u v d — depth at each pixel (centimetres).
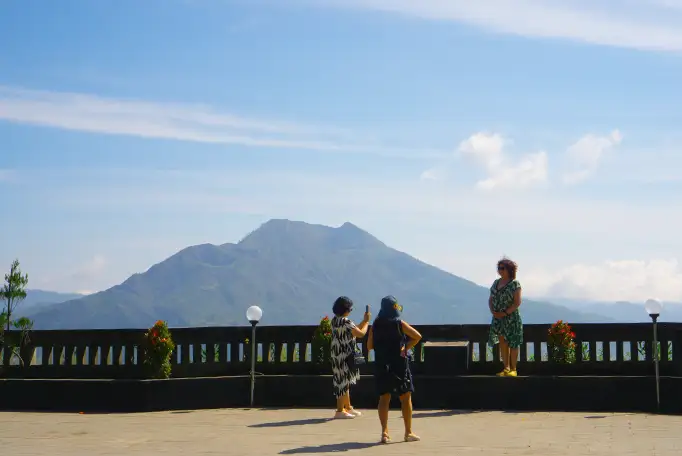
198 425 1371
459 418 1438
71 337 1800
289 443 1155
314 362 1738
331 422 1397
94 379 1767
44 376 1797
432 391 1605
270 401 1658
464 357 1653
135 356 1781
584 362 1686
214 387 1639
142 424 1394
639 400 1534
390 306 1160
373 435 1230
